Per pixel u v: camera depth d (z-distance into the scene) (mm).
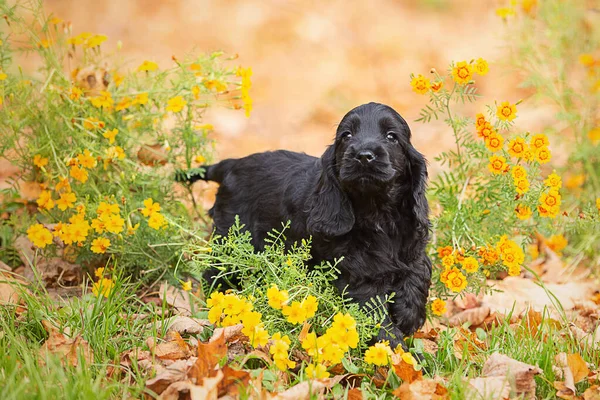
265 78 13000
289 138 9961
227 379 3855
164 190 5727
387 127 4488
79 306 4590
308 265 4633
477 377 4160
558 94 6633
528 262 6016
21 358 4113
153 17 16422
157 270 5367
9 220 5992
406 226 4590
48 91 5469
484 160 5285
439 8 17359
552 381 4219
